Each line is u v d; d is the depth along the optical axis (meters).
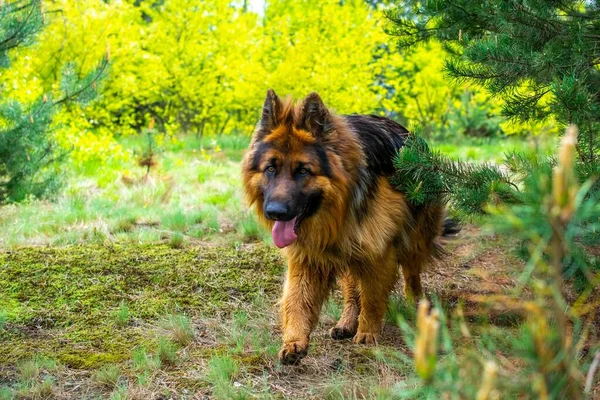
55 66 13.73
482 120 18.97
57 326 4.95
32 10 7.72
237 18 15.88
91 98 8.70
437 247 5.66
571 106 3.83
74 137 11.53
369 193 4.46
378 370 4.08
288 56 14.81
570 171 1.42
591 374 1.72
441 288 5.79
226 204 8.91
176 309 5.28
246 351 4.48
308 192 4.16
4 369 4.19
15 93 10.32
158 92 15.46
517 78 4.39
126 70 14.60
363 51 15.30
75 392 3.89
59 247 6.79
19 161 8.22
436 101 18.34
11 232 7.22
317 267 4.46
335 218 4.27
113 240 7.20
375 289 4.57
